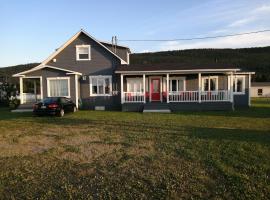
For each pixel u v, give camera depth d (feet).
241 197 18.26
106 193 19.48
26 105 85.20
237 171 23.24
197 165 25.13
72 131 44.29
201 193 19.04
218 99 81.20
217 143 33.47
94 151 30.86
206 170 23.71
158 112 76.28
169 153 29.35
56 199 18.74
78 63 91.40
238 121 54.60
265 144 32.58
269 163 25.20
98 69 91.15
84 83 91.30
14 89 109.09
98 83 91.40
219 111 77.25
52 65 91.97
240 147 31.27
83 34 90.94
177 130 43.60
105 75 91.09
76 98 86.58
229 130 43.29
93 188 20.42
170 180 21.53
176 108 81.00
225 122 53.16
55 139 38.09
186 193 19.10
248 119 57.82
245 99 93.66
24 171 24.54
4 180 22.43
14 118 64.85
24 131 45.34
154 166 25.09
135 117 63.05
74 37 90.68
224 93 80.89
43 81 86.94
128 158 27.78
